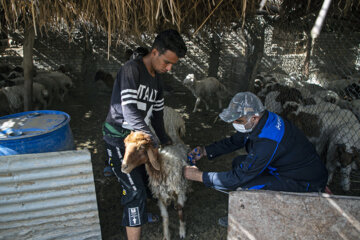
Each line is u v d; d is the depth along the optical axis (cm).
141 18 281
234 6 340
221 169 398
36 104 633
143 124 201
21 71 832
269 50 762
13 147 197
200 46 895
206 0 307
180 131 433
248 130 202
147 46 816
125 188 221
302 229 196
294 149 201
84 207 220
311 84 596
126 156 199
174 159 253
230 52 832
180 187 254
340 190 346
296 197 190
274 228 200
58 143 218
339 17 337
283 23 440
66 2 251
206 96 671
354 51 519
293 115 421
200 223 286
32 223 215
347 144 325
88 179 211
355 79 622
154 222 286
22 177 196
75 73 904
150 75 204
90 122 589
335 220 191
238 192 197
